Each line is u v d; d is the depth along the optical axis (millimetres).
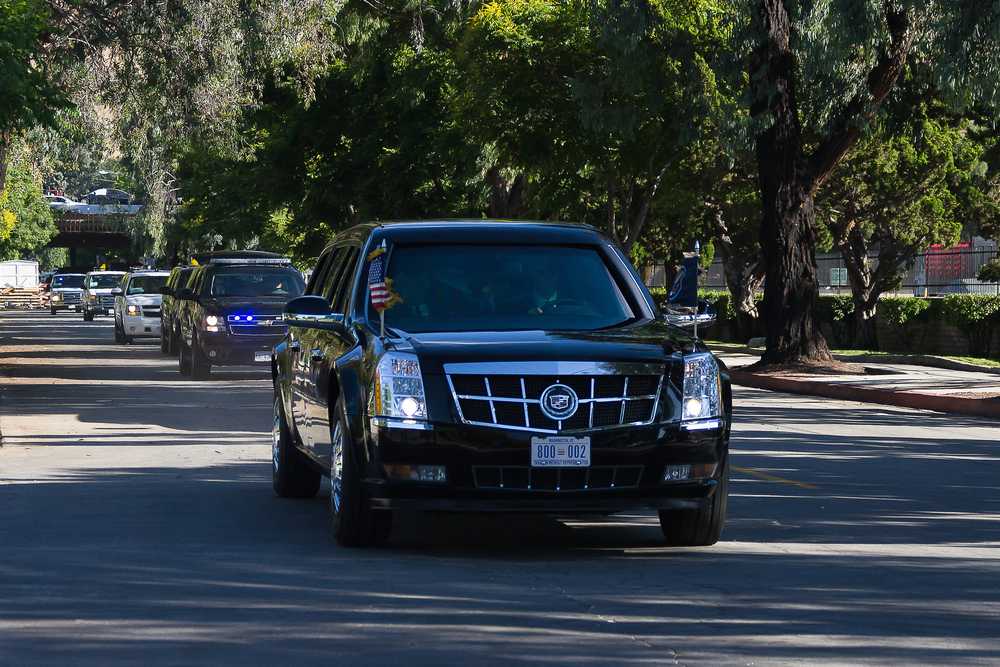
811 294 47875
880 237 66375
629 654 9914
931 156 60562
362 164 75500
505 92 56625
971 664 9711
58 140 61406
